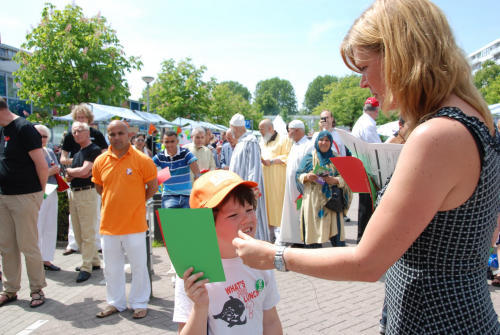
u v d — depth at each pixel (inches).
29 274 160.9
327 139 205.5
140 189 150.1
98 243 241.1
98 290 179.0
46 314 152.7
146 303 150.7
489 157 39.0
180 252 52.9
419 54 40.6
